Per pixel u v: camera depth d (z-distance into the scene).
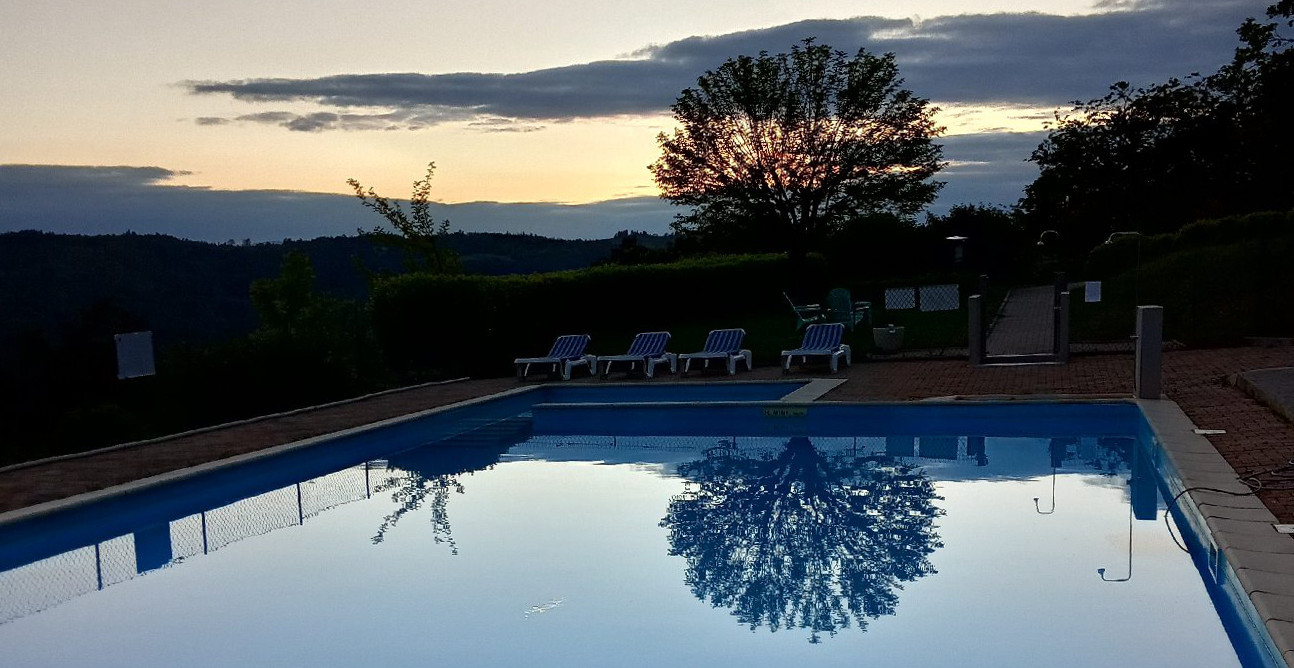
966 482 10.02
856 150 35.88
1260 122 38.72
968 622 6.03
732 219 36.97
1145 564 7.05
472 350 20.14
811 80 35.66
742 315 30.64
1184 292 19.59
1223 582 6.20
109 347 36.12
